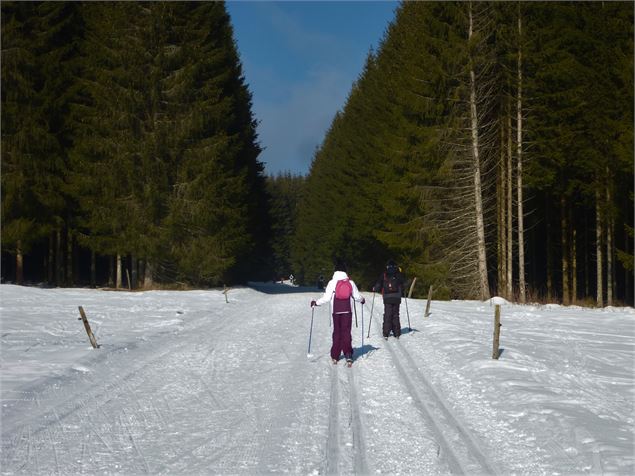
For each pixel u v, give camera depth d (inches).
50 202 1218.6
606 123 960.9
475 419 278.8
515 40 1057.5
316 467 216.7
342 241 1978.3
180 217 1161.4
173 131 1177.4
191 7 1266.0
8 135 1190.9
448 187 1120.8
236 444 244.7
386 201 1180.5
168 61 1197.1
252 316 746.8
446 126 1090.7
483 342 484.1
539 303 1003.9
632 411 293.0
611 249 1104.2
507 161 1171.9
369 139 1646.2
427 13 1107.3
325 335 557.6
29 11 1252.5
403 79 1182.9
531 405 293.6
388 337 533.0
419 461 223.0
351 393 328.2
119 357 446.0
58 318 670.5
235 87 1576.0
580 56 1052.5
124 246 1173.7
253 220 1712.6
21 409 298.5
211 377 379.9
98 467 219.3
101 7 1251.2
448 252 1139.9
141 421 280.7
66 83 1275.8
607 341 514.3
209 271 1202.6
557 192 1179.3
